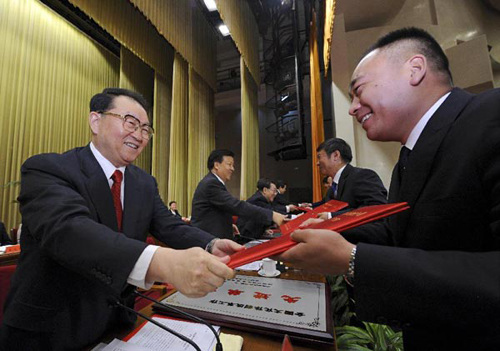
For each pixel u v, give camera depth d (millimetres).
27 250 625
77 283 597
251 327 539
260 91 6770
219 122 7668
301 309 613
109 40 4777
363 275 366
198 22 5035
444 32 3213
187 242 841
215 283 405
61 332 563
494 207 372
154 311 640
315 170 4285
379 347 759
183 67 5074
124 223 744
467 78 2943
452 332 354
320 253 394
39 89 3668
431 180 477
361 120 612
